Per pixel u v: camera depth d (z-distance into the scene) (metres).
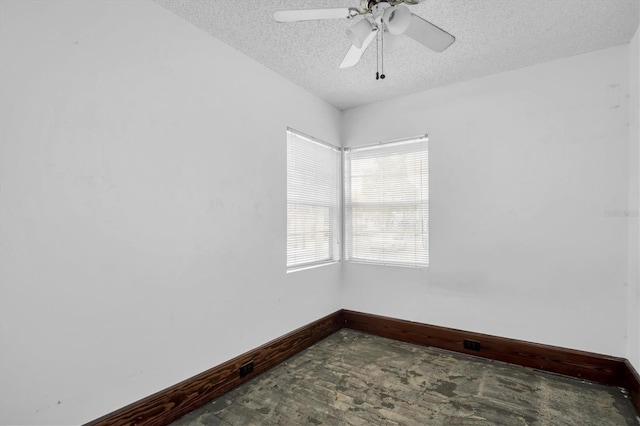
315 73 2.87
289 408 2.08
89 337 1.63
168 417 1.94
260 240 2.66
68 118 1.57
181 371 2.05
